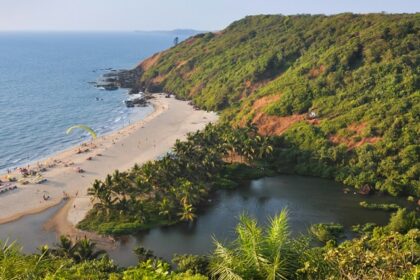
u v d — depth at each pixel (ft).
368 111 356.59
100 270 158.71
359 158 317.63
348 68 424.46
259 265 60.08
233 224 250.57
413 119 326.44
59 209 269.23
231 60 618.44
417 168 291.58
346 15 550.36
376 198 287.07
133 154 375.04
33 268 76.18
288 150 350.84
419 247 140.36
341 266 72.95
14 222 251.60
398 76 380.78
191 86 624.18
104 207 252.42
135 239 232.94
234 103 512.22
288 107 406.00
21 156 383.04
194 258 189.06
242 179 321.93
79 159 360.69
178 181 275.39
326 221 253.44
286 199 287.89
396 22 459.73
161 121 488.44
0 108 571.69
